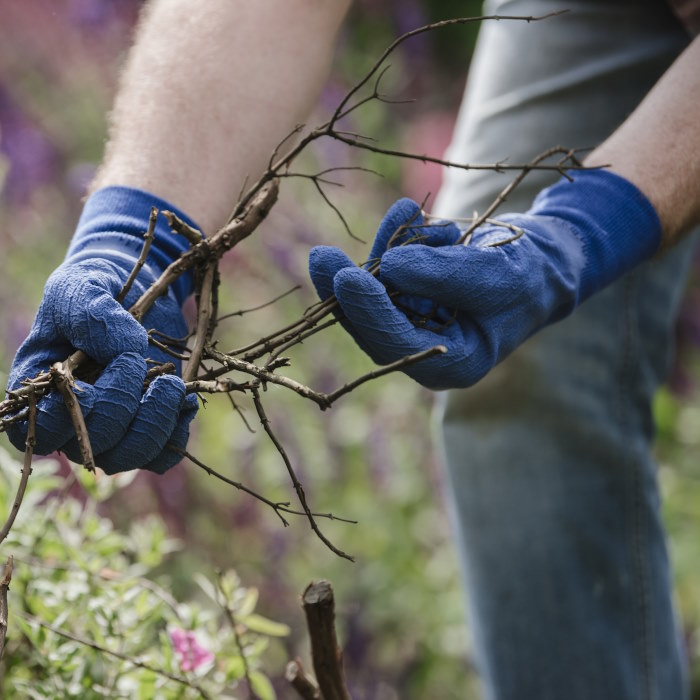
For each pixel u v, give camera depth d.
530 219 2.09
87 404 1.68
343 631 4.07
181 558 3.82
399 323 1.80
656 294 3.15
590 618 3.05
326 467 4.33
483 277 1.86
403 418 4.61
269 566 3.95
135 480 3.75
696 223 2.26
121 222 2.14
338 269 1.85
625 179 2.16
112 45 5.73
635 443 3.11
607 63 3.02
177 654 2.21
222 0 2.38
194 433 4.13
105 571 2.32
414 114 6.89
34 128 5.33
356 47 6.74
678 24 3.04
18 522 2.29
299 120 2.43
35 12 5.83
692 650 4.40
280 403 4.34
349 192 5.18
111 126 2.35
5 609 1.65
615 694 3.06
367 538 4.26
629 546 3.08
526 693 3.12
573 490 3.04
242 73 2.32
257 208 2.05
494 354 1.94
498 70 3.19
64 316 1.78
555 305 2.07
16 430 1.73
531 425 3.04
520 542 3.06
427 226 2.00
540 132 3.06
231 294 4.75
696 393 5.71
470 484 3.12
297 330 1.89
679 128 2.17
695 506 4.73
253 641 2.38
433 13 8.88
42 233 4.98
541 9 3.12
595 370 3.05
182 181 2.23
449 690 4.20
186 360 2.04
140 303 1.95
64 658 2.12
